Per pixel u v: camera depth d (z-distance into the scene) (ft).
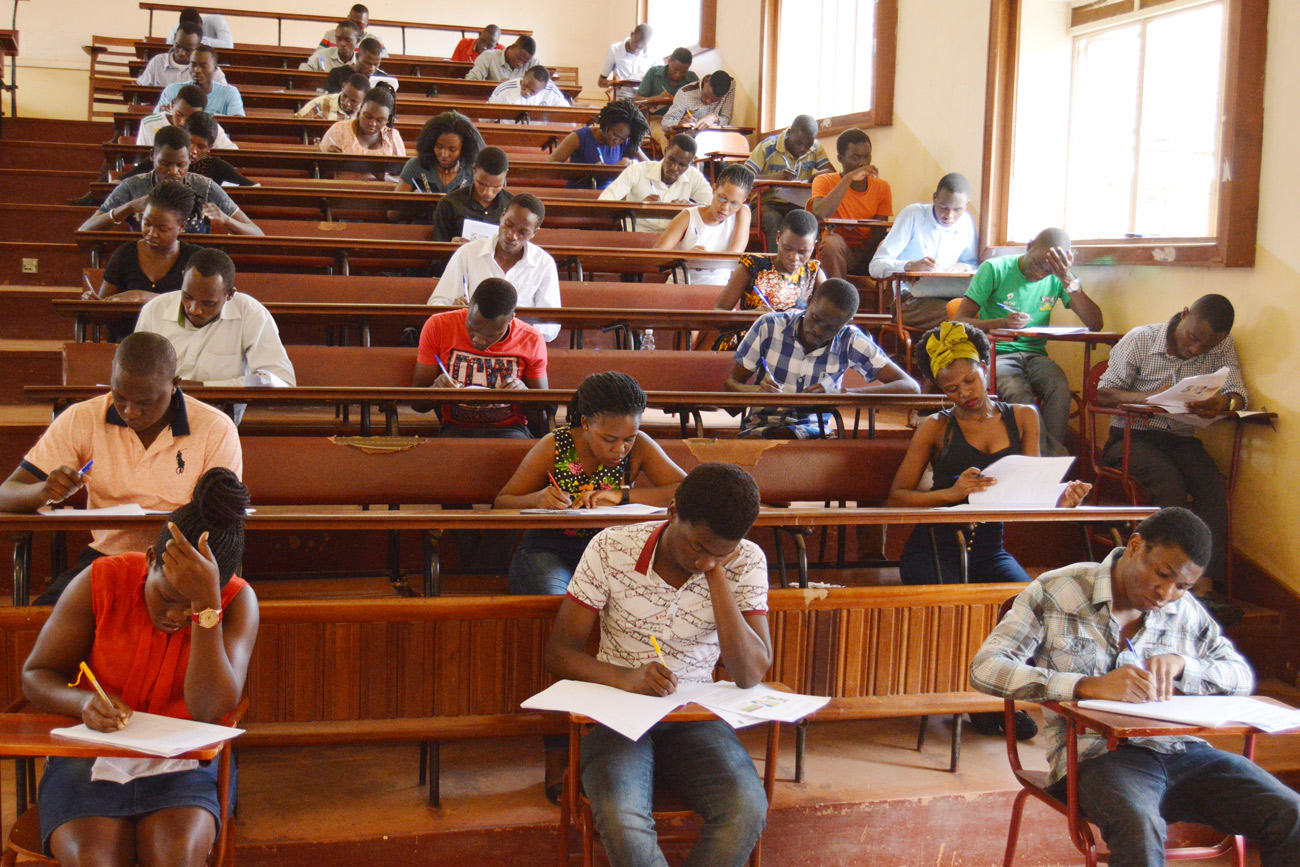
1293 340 14.10
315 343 17.47
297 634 8.59
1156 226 17.39
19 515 8.29
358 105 25.07
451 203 18.26
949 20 21.43
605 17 40.55
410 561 12.65
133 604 6.86
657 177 21.25
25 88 35.83
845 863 9.38
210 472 6.68
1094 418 15.34
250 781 9.30
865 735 10.90
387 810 8.80
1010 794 9.67
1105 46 18.56
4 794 8.70
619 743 7.59
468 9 39.78
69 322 18.61
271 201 19.25
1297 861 7.60
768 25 29.71
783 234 16.33
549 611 8.97
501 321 13.07
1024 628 8.47
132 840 6.55
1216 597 14.16
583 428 10.36
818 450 12.21
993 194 19.66
